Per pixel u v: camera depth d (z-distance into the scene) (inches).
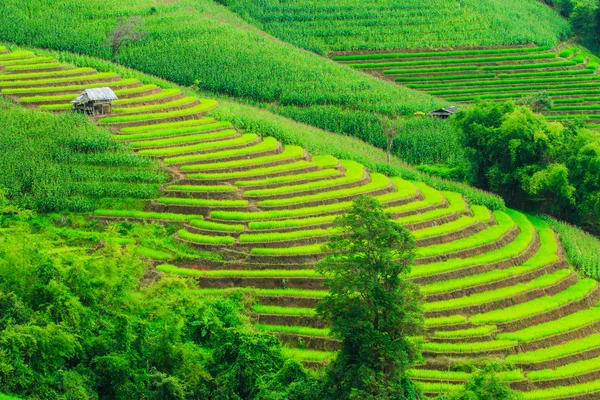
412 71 6264.8
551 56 6614.2
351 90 5526.6
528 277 3363.7
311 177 3818.9
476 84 6161.4
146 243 3223.4
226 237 3270.2
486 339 2891.2
